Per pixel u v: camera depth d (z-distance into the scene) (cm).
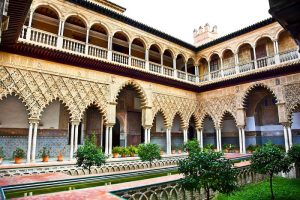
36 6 1153
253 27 1638
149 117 1568
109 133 1341
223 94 1795
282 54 1480
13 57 1061
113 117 1365
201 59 2011
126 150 1409
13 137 1196
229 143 2042
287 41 1579
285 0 166
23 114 1245
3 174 927
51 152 1305
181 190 658
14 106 1222
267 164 756
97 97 1320
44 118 1307
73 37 1517
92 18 1365
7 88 1023
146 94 1577
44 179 661
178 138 2070
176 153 1725
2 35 905
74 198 447
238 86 1702
